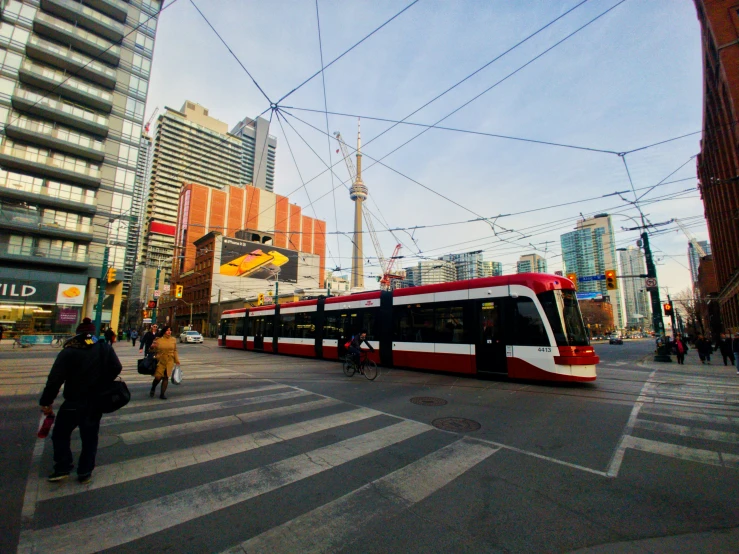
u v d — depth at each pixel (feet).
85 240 113.80
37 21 110.22
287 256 227.40
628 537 9.66
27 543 9.21
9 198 104.73
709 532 9.87
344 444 17.11
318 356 61.62
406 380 37.22
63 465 12.81
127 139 124.88
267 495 12.01
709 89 92.38
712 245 143.54
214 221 249.75
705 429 19.58
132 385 33.81
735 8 71.82
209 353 75.77
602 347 166.50
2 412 23.21
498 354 37.32
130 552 8.95
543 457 15.51
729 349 61.21
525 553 8.94
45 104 108.88
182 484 12.80
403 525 10.24
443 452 16.07
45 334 97.91
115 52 124.98
